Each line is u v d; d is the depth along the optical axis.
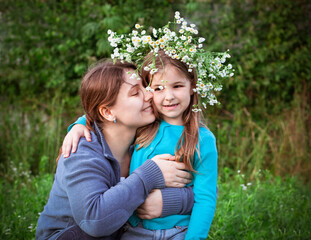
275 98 4.92
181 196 1.87
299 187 3.86
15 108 4.88
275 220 2.98
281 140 4.57
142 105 1.92
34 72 4.93
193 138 1.91
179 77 1.86
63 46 4.71
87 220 1.70
